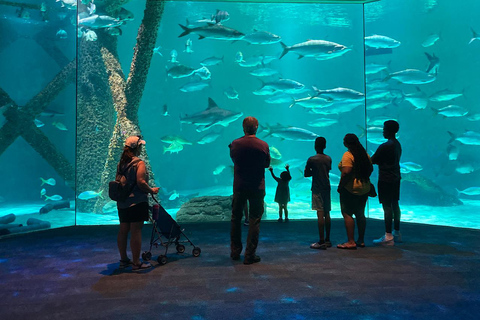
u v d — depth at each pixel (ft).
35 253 18.26
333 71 133.80
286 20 98.63
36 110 36.94
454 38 88.69
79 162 41.34
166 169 97.09
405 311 10.18
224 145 98.68
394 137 19.74
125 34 117.91
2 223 28.32
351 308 10.44
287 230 23.97
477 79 79.66
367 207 30.32
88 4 38.06
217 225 26.48
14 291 12.46
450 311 10.16
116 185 14.67
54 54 39.19
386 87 42.22
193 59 113.91
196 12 94.02
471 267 14.79
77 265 15.90
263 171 16.21
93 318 9.96
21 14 34.42
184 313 10.21
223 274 14.19
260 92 39.04
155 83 106.32
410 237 21.22
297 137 34.09
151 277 13.91
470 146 66.28
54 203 34.88
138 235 14.89
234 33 27.96
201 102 105.09
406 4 85.30
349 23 102.01
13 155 80.12
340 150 93.35
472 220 31.42
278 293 11.84
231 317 9.87
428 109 69.92
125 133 37.27
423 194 45.62
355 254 17.25
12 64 63.00
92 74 41.75
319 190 18.61
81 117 41.75
